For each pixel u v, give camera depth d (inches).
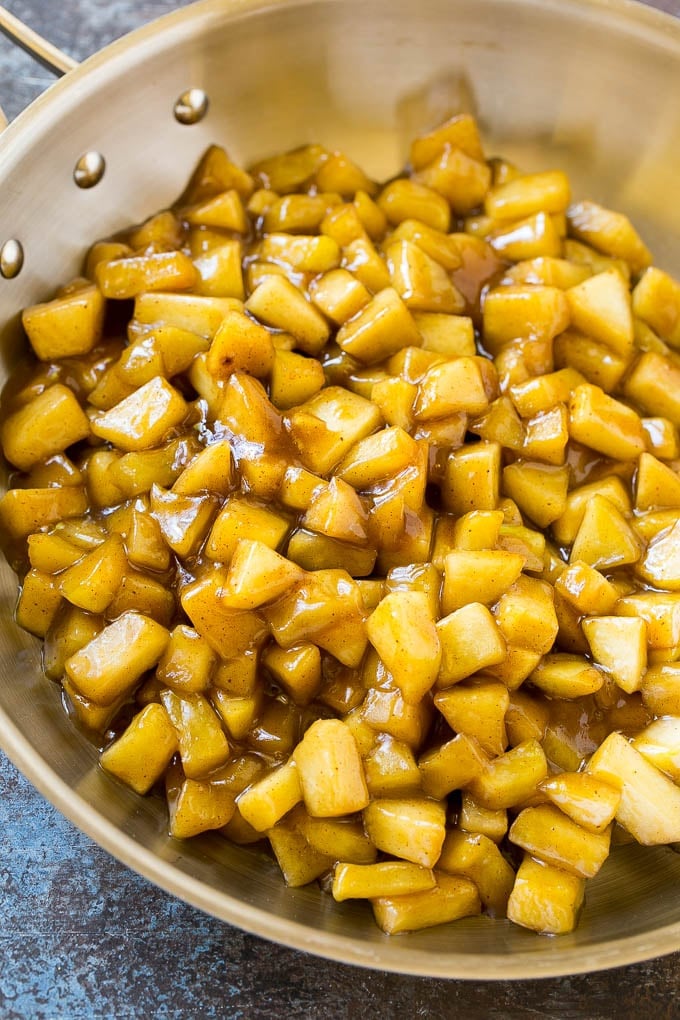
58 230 19.5
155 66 19.4
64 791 16.8
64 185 19.3
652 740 18.4
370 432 18.9
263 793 17.7
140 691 18.4
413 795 18.0
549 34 20.4
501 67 20.9
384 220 21.0
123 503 19.0
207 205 20.4
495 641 18.0
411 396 19.1
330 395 19.2
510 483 19.4
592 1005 18.5
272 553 17.9
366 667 18.3
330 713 18.5
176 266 19.6
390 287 20.0
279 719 18.3
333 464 18.8
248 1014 18.3
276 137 21.1
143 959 18.4
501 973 16.6
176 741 18.0
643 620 18.5
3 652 18.2
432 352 19.7
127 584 18.3
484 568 18.2
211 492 18.6
